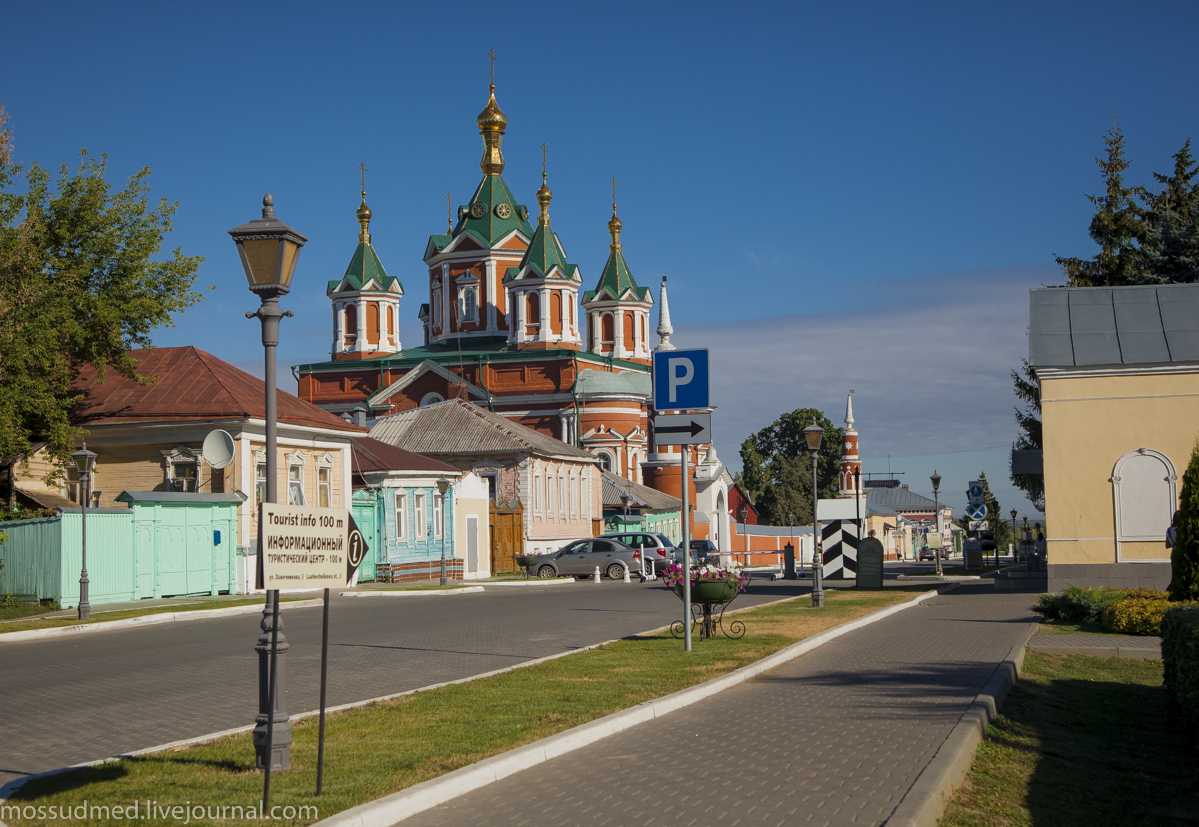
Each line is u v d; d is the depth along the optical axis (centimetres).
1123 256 4469
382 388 9325
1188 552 2000
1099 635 1969
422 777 899
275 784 889
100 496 3638
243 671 1677
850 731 1094
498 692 1340
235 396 3650
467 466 6106
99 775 931
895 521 11669
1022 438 4841
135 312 3500
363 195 9950
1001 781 949
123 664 1791
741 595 3341
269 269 991
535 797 871
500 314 9669
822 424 13262
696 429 1784
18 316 3161
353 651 1894
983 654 1689
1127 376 2812
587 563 4991
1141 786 961
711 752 1019
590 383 8931
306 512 908
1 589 2998
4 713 1320
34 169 3462
